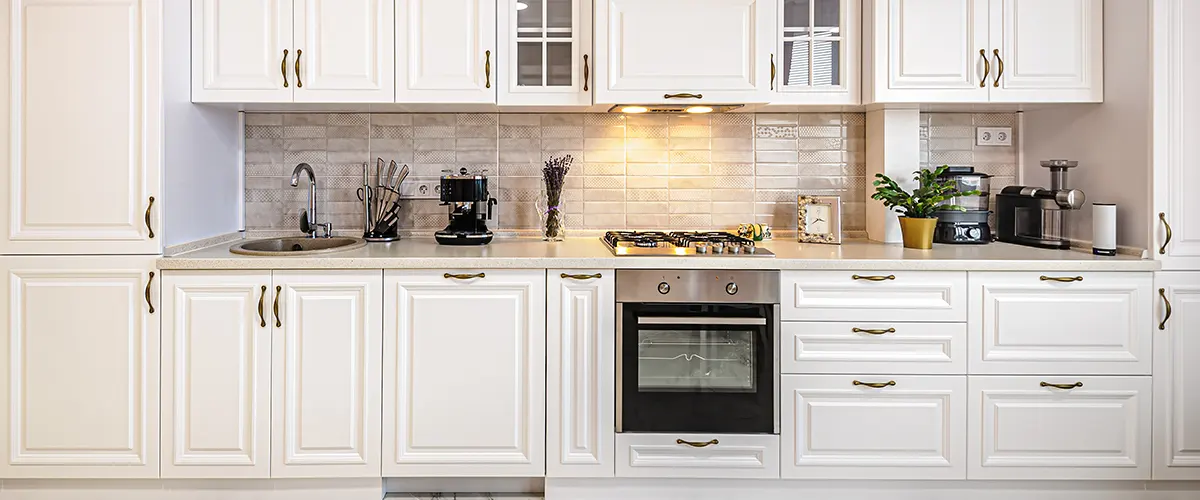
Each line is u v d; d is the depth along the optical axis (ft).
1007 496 8.52
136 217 8.09
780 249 9.16
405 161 10.37
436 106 9.53
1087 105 9.25
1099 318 8.21
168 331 8.13
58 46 8.03
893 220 9.87
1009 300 8.22
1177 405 8.29
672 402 8.27
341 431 8.26
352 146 10.34
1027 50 9.01
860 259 8.18
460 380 8.29
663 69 9.02
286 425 8.23
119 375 8.17
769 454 8.36
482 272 8.21
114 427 8.20
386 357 8.24
